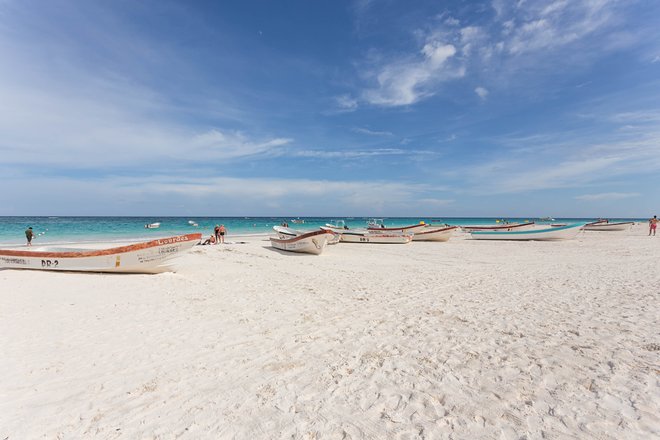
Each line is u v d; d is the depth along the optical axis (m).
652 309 6.37
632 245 21.72
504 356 4.33
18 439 2.82
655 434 2.76
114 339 5.07
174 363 4.26
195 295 7.90
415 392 3.50
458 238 30.38
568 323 5.62
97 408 3.27
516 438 2.75
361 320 5.96
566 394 3.40
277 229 20.92
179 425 2.99
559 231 26.00
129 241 24.44
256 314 6.37
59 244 22.00
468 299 7.41
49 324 5.75
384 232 24.31
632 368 3.93
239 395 3.48
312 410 3.20
